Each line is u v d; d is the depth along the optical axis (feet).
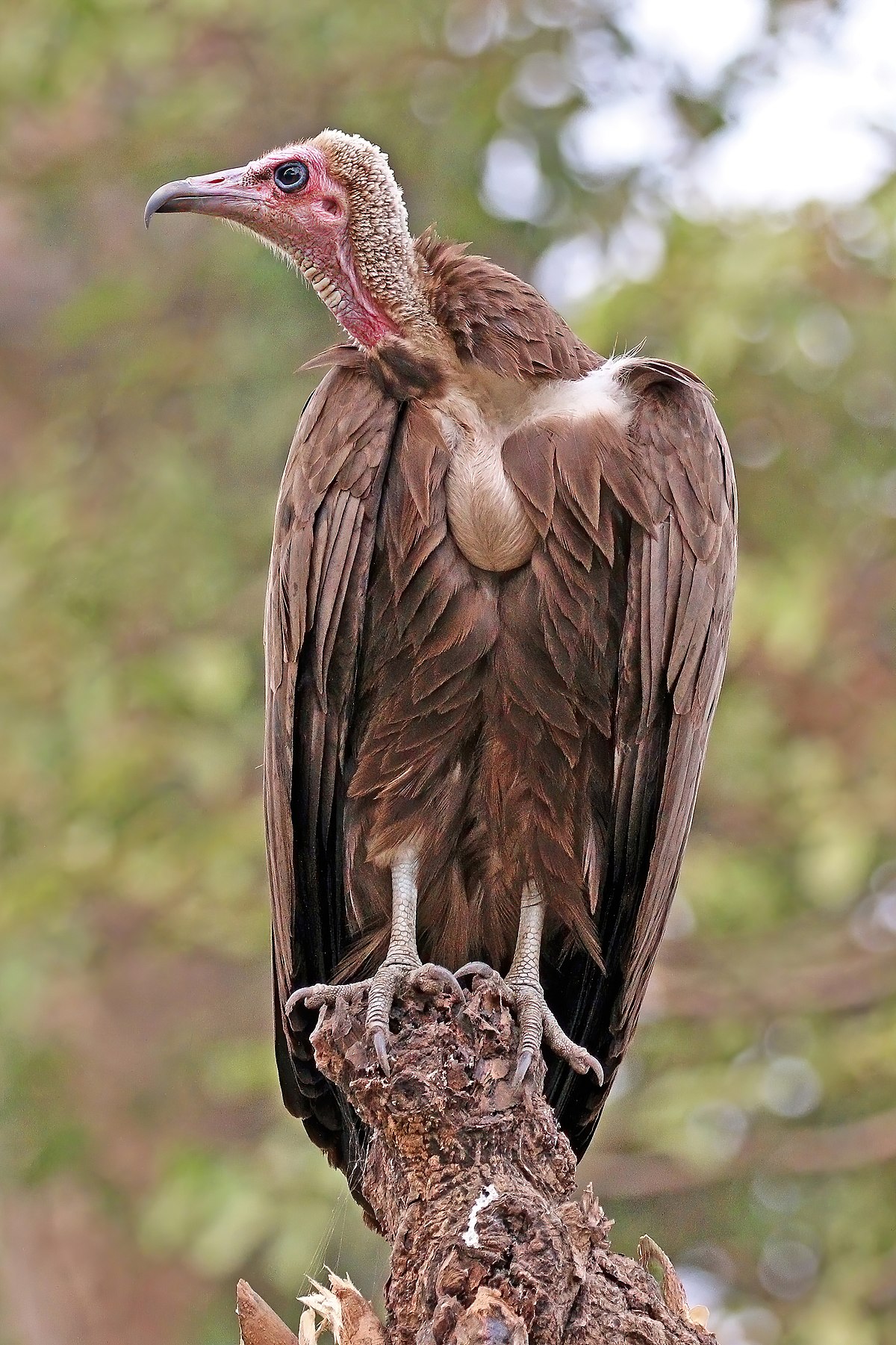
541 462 21.58
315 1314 20.43
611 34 45.34
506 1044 18.94
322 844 23.30
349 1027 19.53
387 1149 18.93
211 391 47.37
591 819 22.88
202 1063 48.32
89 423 50.52
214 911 43.55
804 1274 42.32
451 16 47.37
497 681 22.13
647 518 21.85
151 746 43.83
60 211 54.03
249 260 47.01
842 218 40.37
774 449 41.86
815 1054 40.63
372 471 22.06
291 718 22.75
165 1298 50.31
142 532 45.50
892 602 45.16
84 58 46.19
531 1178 18.43
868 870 41.70
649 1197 42.45
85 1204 50.96
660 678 22.09
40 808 44.73
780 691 45.37
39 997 46.75
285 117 50.93
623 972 23.22
